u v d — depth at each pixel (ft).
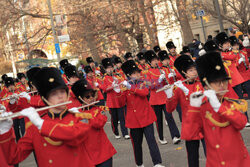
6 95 35.53
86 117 12.94
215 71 12.85
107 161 16.30
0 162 11.57
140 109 21.72
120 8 90.99
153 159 21.35
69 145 12.31
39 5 104.01
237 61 30.78
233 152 12.34
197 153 17.19
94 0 89.76
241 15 59.82
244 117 12.34
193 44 48.55
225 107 12.20
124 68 22.72
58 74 12.73
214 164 12.60
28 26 108.58
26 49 112.27
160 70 27.17
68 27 92.32
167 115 26.35
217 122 12.44
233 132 12.45
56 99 12.54
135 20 98.32
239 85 27.84
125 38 93.20
